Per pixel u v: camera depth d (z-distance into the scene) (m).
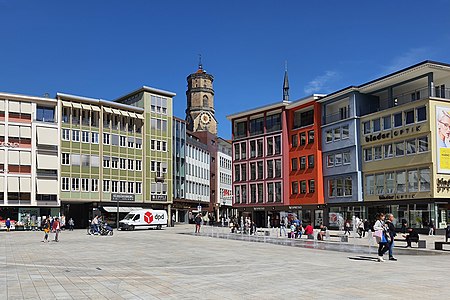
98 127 72.25
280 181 73.31
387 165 55.78
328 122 66.38
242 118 81.31
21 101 66.44
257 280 15.85
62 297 12.93
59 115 68.69
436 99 50.91
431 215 50.03
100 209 71.19
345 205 61.59
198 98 144.38
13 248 31.86
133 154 76.06
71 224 65.12
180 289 14.12
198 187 99.31
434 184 49.78
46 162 67.00
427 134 50.69
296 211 70.25
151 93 79.25
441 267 19.61
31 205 65.62
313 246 33.72
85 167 70.31
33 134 66.62
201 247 32.53
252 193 78.31
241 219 74.62
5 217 64.38
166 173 80.19
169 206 81.06
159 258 24.59
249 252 28.28
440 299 12.03
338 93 62.91
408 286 14.19
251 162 78.81
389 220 22.77
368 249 30.83
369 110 61.50
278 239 42.75
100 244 35.66
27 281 16.06
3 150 64.62
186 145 93.31
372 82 58.28
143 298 12.70
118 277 17.00
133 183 75.62
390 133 55.34
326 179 65.56
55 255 26.50
